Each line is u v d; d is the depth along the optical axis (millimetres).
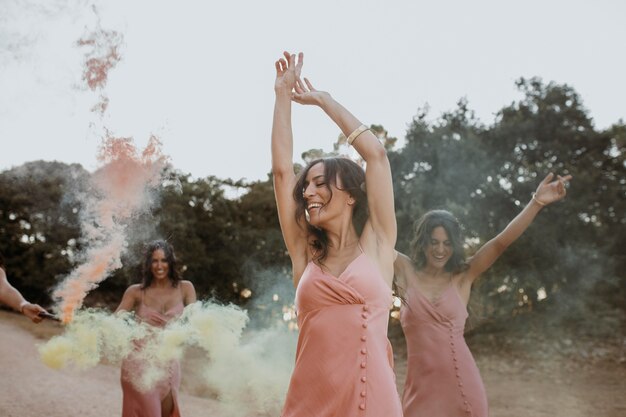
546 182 4082
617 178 14750
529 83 15438
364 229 2529
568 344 12922
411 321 4086
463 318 4121
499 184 14469
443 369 3941
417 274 4199
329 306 2350
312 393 2309
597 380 10680
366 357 2293
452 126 15672
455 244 4145
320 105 2678
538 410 8672
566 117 15023
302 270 2566
